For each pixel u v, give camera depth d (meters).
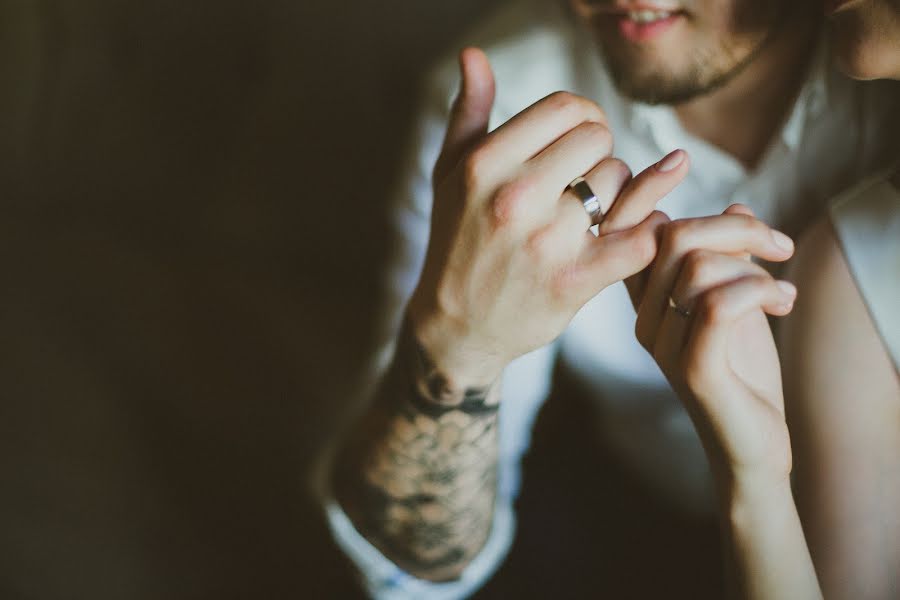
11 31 1.53
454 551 0.73
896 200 0.59
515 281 0.58
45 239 1.54
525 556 0.91
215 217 1.48
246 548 1.06
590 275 0.56
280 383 1.25
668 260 0.55
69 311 1.41
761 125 0.73
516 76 0.81
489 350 0.61
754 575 0.57
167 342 1.34
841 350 0.61
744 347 0.56
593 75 0.79
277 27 1.37
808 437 0.61
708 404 0.55
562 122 0.56
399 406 0.66
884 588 0.60
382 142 1.32
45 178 1.59
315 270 1.41
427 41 1.28
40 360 1.33
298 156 1.40
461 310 0.59
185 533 1.09
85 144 1.55
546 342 0.60
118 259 1.48
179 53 1.45
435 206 0.60
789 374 0.62
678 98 0.68
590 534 0.92
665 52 0.66
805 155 0.72
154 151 1.52
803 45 0.69
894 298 0.59
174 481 1.15
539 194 0.56
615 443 0.95
